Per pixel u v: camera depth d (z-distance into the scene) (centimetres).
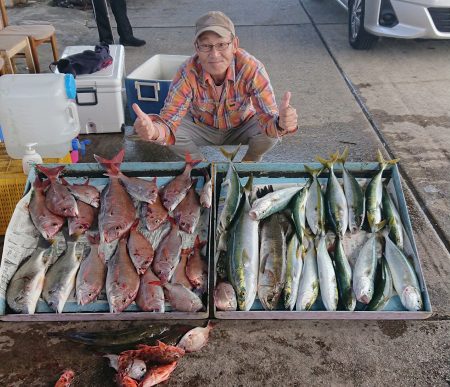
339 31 650
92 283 221
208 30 238
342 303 219
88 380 196
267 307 215
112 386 193
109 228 235
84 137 375
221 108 285
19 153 289
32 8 746
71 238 240
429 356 204
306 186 259
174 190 252
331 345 209
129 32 579
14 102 284
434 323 219
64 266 227
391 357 204
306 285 221
